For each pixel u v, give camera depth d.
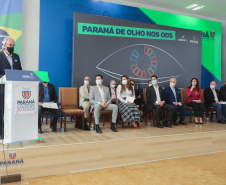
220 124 4.95
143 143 3.45
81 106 4.76
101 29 5.77
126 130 4.14
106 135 3.62
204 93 5.57
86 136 3.53
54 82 5.54
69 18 5.64
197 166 3.24
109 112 4.12
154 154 3.54
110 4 6.06
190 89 5.19
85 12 5.80
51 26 5.48
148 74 6.34
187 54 6.86
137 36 6.19
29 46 5.30
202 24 7.32
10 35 5.01
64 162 2.94
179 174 2.91
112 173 2.95
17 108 2.78
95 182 2.63
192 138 3.85
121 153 3.29
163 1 6.29
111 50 5.89
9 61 3.09
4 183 2.55
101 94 4.25
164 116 5.07
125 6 6.23
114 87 5.37
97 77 4.25
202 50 7.35
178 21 6.95
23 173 2.73
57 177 2.80
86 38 5.61
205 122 5.28
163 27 6.51
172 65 6.65
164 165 3.29
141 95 6.22
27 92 2.87
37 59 5.39
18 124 2.80
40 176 2.81
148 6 6.57
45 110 4.00
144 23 6.27
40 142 3.04
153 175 2.87
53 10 5.48
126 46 6.06
